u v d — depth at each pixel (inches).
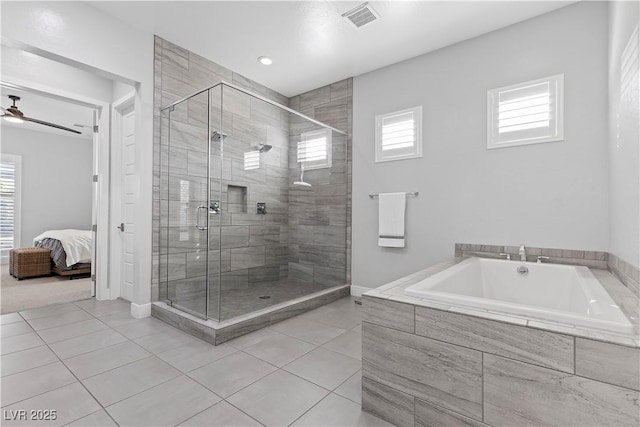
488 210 113.3
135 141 116.3
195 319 100.6
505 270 102.3
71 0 96.4
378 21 108.7
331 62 138.1
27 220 252.5
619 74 77.0
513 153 108.4
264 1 99.5
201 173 104.7
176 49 124.8
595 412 41.3
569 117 98.6
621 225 75.8
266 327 106.9
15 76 116.2
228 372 75.7
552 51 101.8
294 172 134.2
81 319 112.8
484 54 115.0
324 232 145.0
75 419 58.1
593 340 41.4
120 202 142.1
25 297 142.6
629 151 68.4
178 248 112.4
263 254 122.8
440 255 124.1
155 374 74.5
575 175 97.4
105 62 104.2
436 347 54.4
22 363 79.4
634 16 63.9
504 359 48.0
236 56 133.2
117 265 141.4
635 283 62.6
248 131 116.1
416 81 131.7
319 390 68.6
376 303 61.4
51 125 202.2
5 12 84.1
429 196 127.2
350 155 153.0
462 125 119.3
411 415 56.7
